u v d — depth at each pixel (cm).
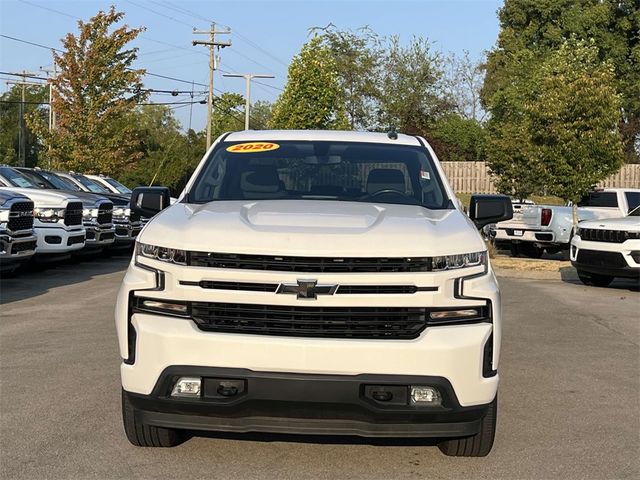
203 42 4366
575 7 4997
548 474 470
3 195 1266
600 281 1448
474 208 554
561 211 1833
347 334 418
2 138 6800
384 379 409
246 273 418
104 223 1706
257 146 601
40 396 612
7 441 506
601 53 4966
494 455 504
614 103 1800
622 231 1315
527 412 608
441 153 4603
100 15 2961
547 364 777
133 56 3050
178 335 418
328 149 596
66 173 1972
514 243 1950
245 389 414
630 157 4881
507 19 5253
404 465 479
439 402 418
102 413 569
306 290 414
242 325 422
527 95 3534
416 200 545
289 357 409
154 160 5319
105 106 3027
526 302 1209
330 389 408
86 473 452
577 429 564
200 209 496
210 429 429
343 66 4469
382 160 583
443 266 427
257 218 464
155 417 434
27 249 1300
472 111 5500
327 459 486
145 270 440
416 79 4684
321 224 452
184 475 453
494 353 438
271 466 472
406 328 421
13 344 805
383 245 424
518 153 2547
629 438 545
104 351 774
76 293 1198
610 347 864
